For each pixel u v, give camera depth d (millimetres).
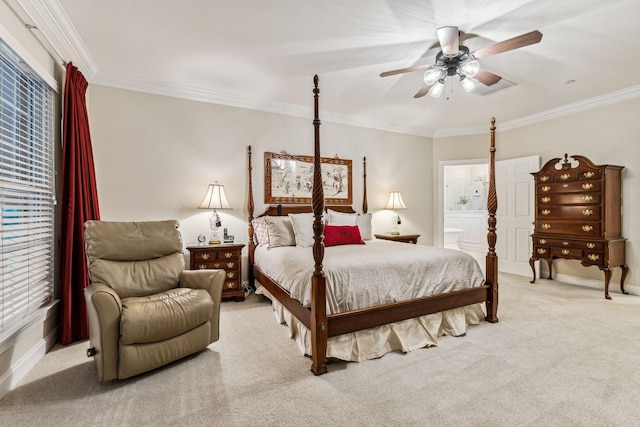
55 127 2383
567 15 2152
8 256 1779
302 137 4172
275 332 2555
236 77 3191
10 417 1488
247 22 2254
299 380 1831
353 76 3164
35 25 1954
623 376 1836
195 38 2467
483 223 7395
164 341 1928
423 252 2652
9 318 1757
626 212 3602
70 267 2312
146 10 2107
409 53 2717
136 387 1747
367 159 4715
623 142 3600
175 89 3398
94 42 2518
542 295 3553
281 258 2785
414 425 1440
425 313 2354
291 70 3029
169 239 2521
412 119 4641
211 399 1641
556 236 3861
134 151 3252
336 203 4414
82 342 2342
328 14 2158
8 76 1862
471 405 1585
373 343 2158
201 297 2137
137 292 2193
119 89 3188
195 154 3541
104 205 3121
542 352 2156
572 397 1639
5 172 1741
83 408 1559
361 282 2160
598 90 3537
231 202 3732
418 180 5164
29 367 1918
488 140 4965
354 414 1521
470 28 2330
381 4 2047
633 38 2445
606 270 3383
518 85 3389
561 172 3840
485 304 2850
